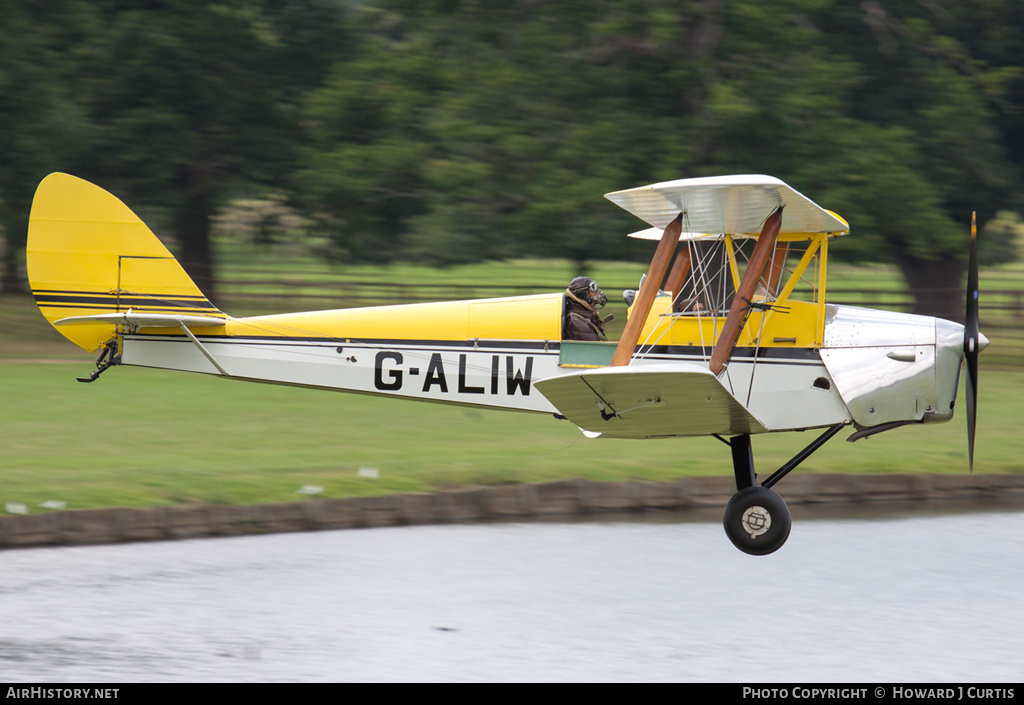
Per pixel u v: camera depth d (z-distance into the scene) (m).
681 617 25.23
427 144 76.38
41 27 82.31
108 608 25.34
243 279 114.12
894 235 69.25
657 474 37.56
